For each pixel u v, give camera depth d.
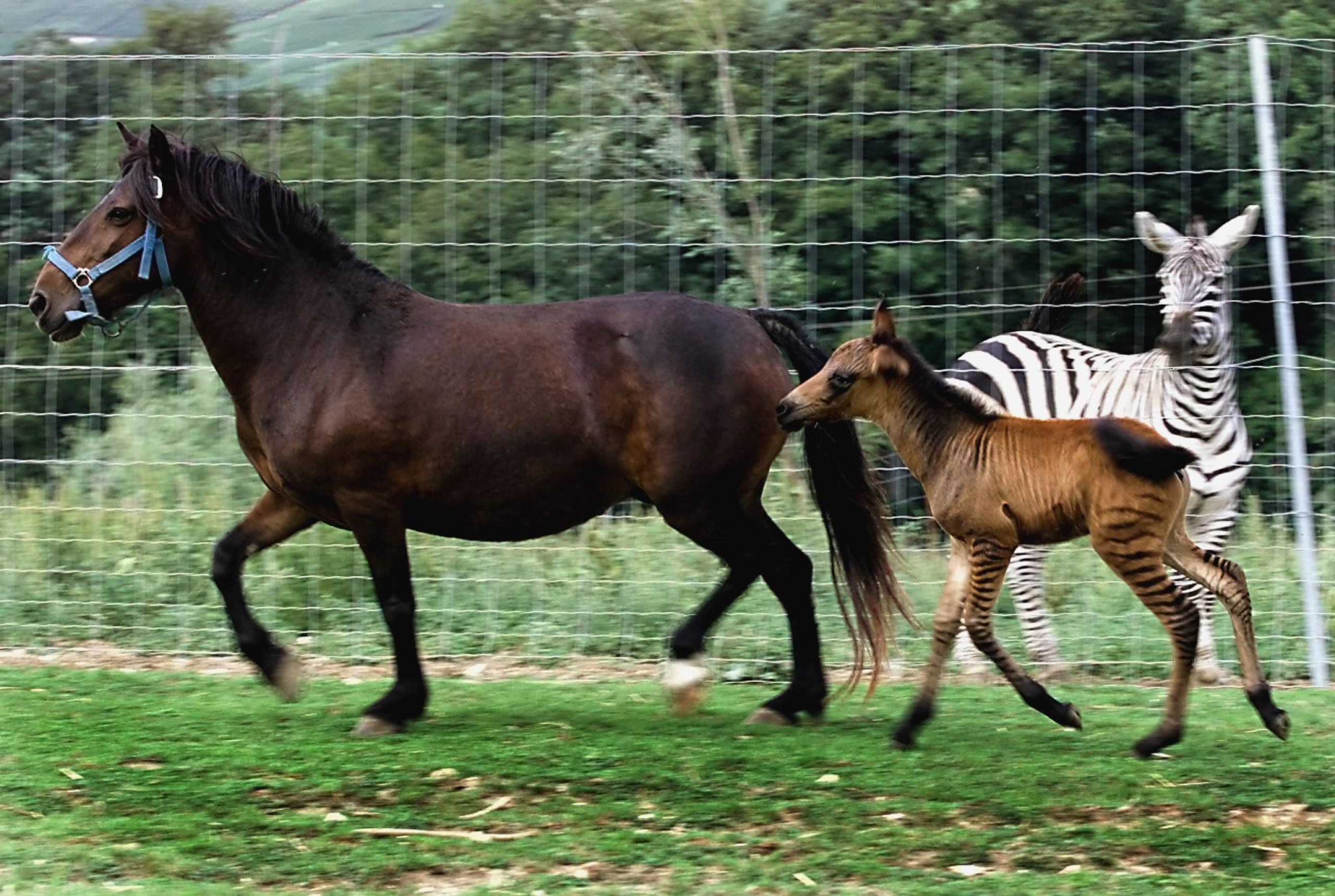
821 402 8.97
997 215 13.15
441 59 12.93
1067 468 8.55
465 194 13.88
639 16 17.77
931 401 8.94
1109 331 15.39
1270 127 10.87
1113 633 11.61
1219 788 7.98
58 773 8.19
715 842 7.19
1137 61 12.91
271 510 9.69
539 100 13.79
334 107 14.58
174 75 15.26
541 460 9.09
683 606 11.77
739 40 17.19
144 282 9.21
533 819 7.49
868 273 14.77
